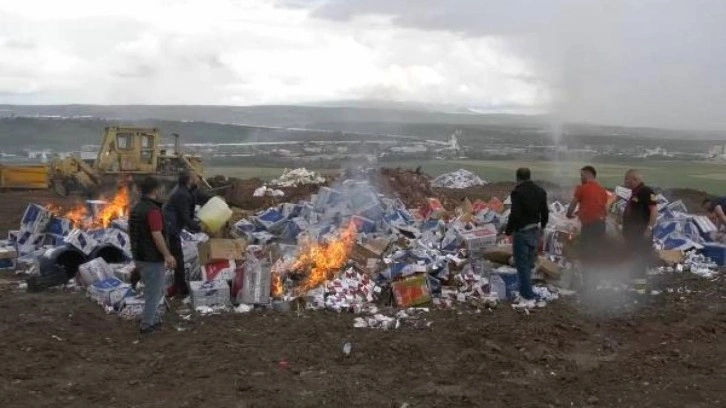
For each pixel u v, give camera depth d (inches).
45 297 384.8
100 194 976.3
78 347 299.1
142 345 303.1
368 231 497.4
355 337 314.8
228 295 365.4
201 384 256.8
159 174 972.6
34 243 489.1
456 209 647.1
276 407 236.1
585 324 345.7
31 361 279.6
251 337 313.4
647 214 416.2
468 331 324.8
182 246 417.1
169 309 358.0
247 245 458.9
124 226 489.1
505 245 456.1
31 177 1100.5
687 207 884.0
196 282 373.7
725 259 501.4
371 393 251.0
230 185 902.4
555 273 423.2
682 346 313.1
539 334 323.0
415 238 485.1
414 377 268.7
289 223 502.0
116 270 405.7
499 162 2413.9
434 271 403.2
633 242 419.5
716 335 331.3
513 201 381.4
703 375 275.7
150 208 316.8
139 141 977.5
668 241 522.6
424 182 864.3
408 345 301.9
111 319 341.7
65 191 989.2
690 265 486.9
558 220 509.7
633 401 248.2
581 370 279.9
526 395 252.1
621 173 1856.5
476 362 286.2
